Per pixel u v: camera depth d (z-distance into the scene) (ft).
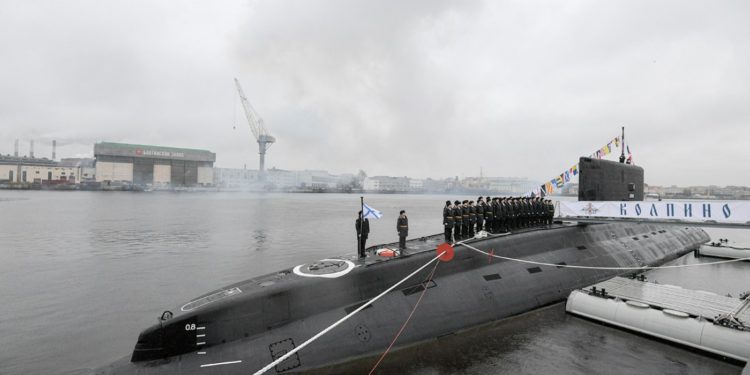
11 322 43.39
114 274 66.08
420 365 31.07
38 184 531.50
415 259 38.70
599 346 35.37
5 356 35.06
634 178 66.54
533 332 38.14
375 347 31.14
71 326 42.29
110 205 249.55
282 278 32.78
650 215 50.80
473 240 46.14
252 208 244.63
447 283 38.93
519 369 31.09
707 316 36.06
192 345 26.58
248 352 27.07
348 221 166.30
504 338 36.55
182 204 272.10
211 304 27.94
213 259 79.30
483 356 32.99
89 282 60.85
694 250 86.33
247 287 30.91
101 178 515.50
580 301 42.11
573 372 30.81
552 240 53.42
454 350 33.73
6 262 75.41
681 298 41.34
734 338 32.50
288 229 134.10
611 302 40.24
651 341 36.47
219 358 26.23
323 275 33.17
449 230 48.14
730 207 44.50
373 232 131.95
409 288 36.45
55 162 596.29
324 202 373.81
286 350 27.94
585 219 57.26
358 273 34.53
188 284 59.98
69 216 172.35
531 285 44.57
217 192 580.30
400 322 33.42
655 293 43.09
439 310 36.17
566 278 48.67
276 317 29.43
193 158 568.41
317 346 29.04
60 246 94.07
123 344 37.76
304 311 30.60
